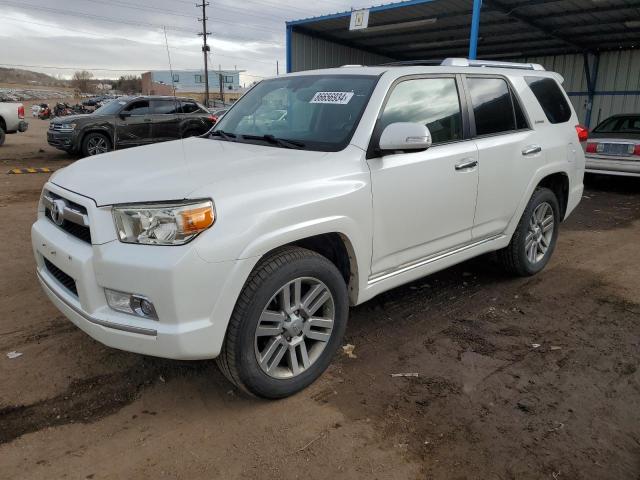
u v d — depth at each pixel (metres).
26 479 2.41
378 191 3.30
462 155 3.90
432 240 3.83
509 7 13.20
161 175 2.86
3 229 6.55
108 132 14.28
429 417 2.90
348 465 2.54
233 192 2.68
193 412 2.93
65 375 3.25
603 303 4.52
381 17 14.59
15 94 68.94
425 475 2.48
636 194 9.86
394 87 3.60
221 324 2.64
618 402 3.07
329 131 3.49
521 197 4.56
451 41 17.61
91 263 2.65
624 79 18.73
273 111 3.98
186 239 2.52
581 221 7.66
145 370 3.33
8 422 2.80
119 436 2.72
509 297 4.62
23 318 4.00
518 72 4.78
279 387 2.96
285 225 2.80
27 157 14.67
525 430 2.80
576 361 3.53
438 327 4.01
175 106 15.43
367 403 3.03
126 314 2.64
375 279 3.51
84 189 2.84
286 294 2.91
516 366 3.46
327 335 3.18
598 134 10.48
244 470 2.50
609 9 13.18
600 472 2.51
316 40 17.08
